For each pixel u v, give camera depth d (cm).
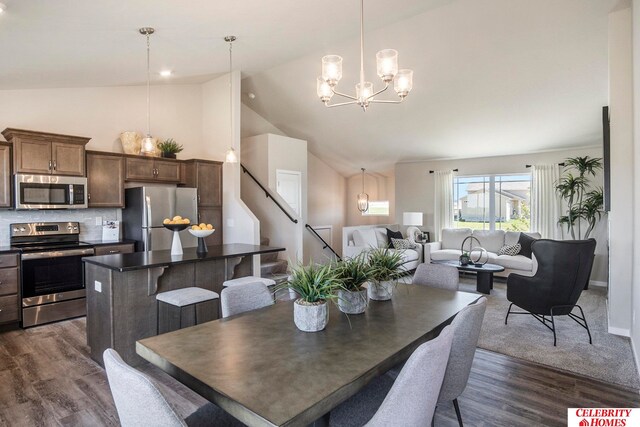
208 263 383
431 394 129
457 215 804
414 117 647
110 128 516
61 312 423
